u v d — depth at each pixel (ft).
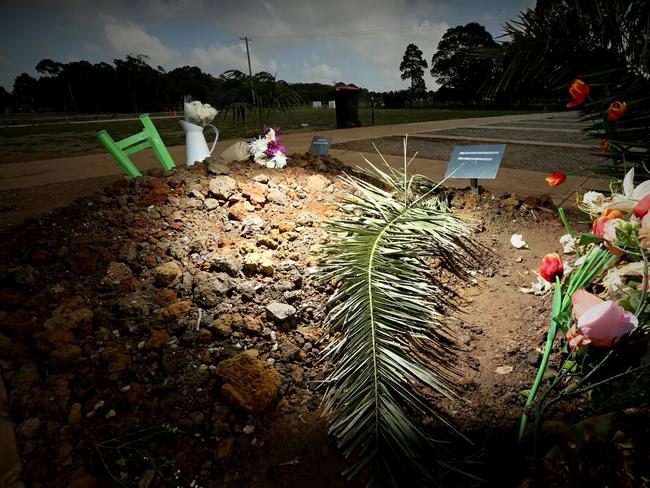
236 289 7.10
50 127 82.38
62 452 4.73
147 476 4.52
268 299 7.01
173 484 4.50
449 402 5.60
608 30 6.70
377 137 31.99
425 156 22.53
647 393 4.65
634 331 4.73
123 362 5.78
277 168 12.76
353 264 7.11
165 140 39.06
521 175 16.63
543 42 7.02
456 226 9.12
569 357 5.57
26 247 8.28
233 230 9.11
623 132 7.17
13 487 4.38
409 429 4.78
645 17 6.45
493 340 6.74
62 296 7.06
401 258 7.73
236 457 4.88
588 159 19.76
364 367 5.47
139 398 5.40
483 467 4.66
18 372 5.63
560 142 26.73
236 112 13.25
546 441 4.79
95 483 4.49
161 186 10.50
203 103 13.21
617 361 5.11
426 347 6.50
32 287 7.27
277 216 9.77
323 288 7.38
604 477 3.73
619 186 7.86
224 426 5.14
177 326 6.40
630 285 5.17
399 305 6.26
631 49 6.72
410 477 4.54
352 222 8.75
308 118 73.51
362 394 5.20
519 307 7.51
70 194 14.51
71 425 5.04
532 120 48.96
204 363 5.89
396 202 9.61
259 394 5.38
